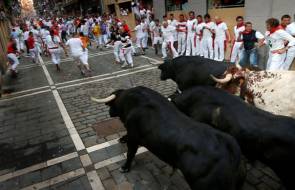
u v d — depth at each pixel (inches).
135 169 206.2
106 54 658.2
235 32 410.6
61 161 225.6
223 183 131.4
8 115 332.8
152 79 414.3
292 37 309.0
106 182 196.2
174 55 542.3
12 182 206.7
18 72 553.9
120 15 1007.6
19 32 781.3
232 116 163.9
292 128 142.6
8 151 250.2
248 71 210.4
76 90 398.9
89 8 1560.0
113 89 387.5
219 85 222.5
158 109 166.2
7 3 1195.9
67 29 1152.2
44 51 733.3
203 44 491.2
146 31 627.5
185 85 254.8
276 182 183.9
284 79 189.9
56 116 314.0
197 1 560.7
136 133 176.1
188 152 139.9
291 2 372.8
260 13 422.9
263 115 157.3
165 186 187.2
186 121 154.4
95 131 268.4
